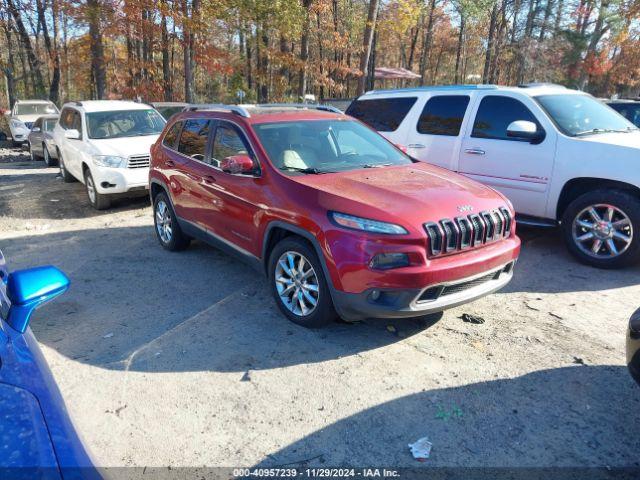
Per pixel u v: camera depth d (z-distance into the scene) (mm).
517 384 3537
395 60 53469
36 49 31188
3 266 2812
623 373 3664
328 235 3871
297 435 3053
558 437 3006
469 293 4020
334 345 4082
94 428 3141
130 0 18234
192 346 4109
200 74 38438
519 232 7359
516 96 6488
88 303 5016
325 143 5148
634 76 38656
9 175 13680
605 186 5758
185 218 5973
